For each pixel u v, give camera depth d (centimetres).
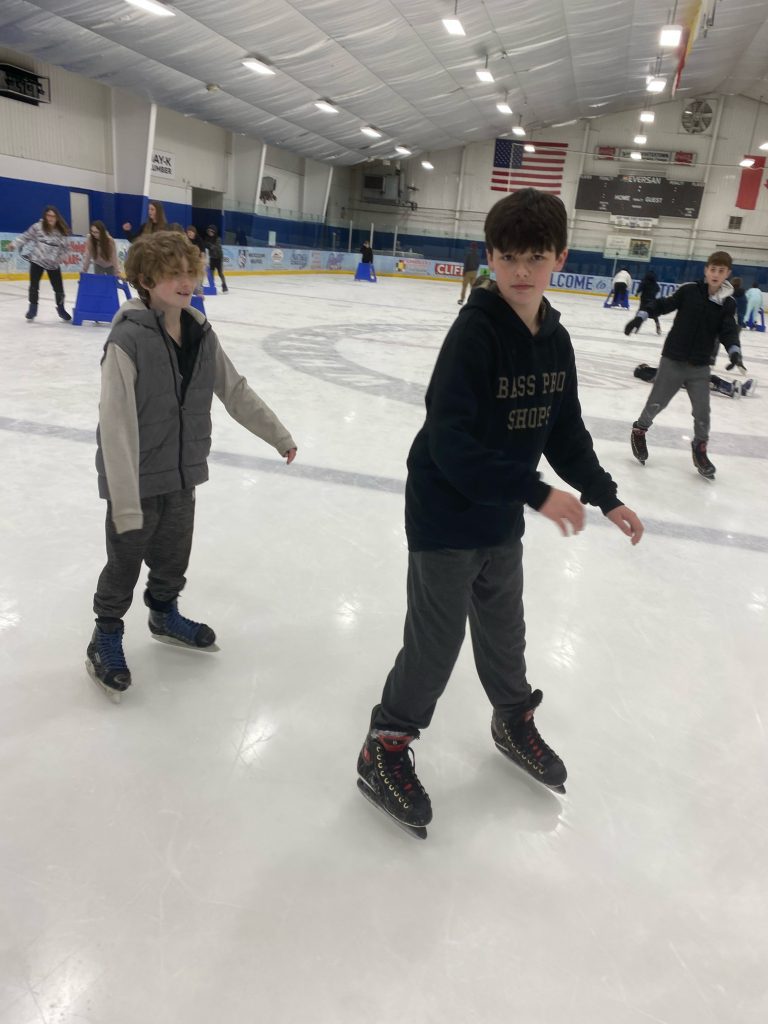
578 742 200
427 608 152
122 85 1656
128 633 234
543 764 175
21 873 145
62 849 151
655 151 2731
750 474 476
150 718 195
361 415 545
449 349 132
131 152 1836
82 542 291
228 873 149
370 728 171
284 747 188
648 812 176
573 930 143
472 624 172
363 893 147
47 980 124
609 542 341
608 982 132
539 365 139
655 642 256
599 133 2770
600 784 185
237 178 2372
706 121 2662
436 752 193
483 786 181
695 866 161
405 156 2803
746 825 175
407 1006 125
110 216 1900
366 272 2331
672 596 292
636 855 163
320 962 132
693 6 1477
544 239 123
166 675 213
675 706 220
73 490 342
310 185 2806
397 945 136
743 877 159
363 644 239
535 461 150
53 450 394
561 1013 126
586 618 269
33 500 327
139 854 152
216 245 1370
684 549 341
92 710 196
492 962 134
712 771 193
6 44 1402
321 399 585
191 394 183
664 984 133
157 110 1923
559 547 331
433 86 1906
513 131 2591
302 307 1295
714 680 235
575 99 2348
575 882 154
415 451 149
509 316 133
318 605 261
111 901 140
